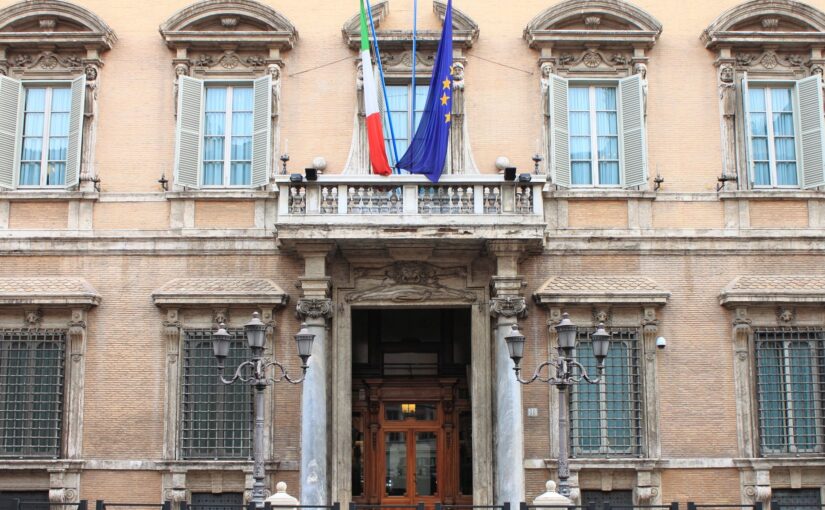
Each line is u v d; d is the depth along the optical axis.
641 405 20.84
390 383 24.14
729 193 21.55
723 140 21.92
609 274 21.30
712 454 20.67
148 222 21.42
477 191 20.42
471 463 23.83
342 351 21.09
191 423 20.73
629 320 21.16
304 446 19.78
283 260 21.22
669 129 21.97
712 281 21.33
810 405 21.03
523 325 21.05
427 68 22.19
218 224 21.42
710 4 22.56
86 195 21.33
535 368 20.91
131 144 21.69
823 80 22.05
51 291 20.72
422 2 22.41
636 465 20.33
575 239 21.33
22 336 20.84
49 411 20.66
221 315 20.89
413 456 24.05
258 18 21.92
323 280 20.38
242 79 22.02
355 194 20.38
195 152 21.59
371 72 21.11
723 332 21.14
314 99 21.92
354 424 24.09
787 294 20.81
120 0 22.31
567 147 21.81
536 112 21.94
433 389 24.17
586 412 20.92
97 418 20.56
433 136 20.42
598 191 21.56
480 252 21.11
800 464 20.38
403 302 21.28
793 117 22.31
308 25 22.27
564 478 16.03
